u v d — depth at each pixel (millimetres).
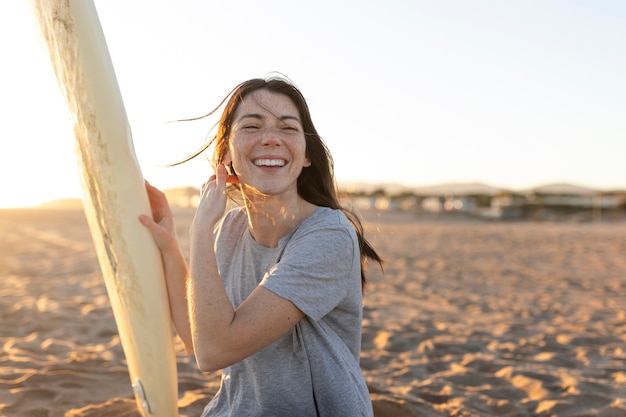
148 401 1857
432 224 40125
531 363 4285
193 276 1670
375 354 4473
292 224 1840
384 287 8594
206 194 1753
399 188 85375
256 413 1833
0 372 3613
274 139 1737
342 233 1761
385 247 16906
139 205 1824
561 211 57562
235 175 1868
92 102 1761
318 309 1724
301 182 1909
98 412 2865
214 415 1949
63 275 9398
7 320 5391
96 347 4434
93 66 1754
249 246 1893
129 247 1813
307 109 1840
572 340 5117
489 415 3223
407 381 3854
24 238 20109
